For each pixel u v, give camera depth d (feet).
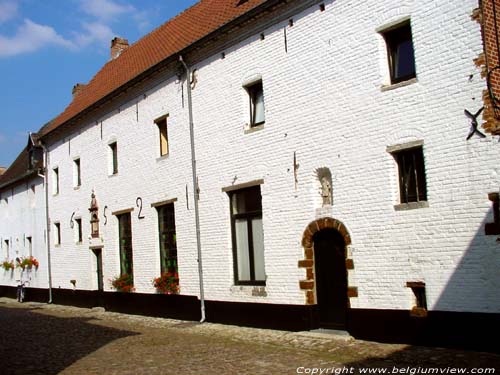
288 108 39.50
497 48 29.12
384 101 33.06
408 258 31.42
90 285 68.23
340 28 35.91
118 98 61.31
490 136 28.09
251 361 30.37
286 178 39.47
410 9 31.86
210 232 46.70
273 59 40.83
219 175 45.80
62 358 34.50
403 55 33.01
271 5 40.01
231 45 44.83
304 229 37.96
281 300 39.60
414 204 31.22
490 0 29.17
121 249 61.93
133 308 58.23
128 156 59.57
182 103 50.60
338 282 36.35
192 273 48.91
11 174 100.94
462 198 29.12
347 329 34.88
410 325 31.19
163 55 55.62
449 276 29.50
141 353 34.76
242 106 43.68
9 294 98.94
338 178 35.65
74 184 72.74
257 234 42.60
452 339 29.25
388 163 32.73
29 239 90.48
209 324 45.60
